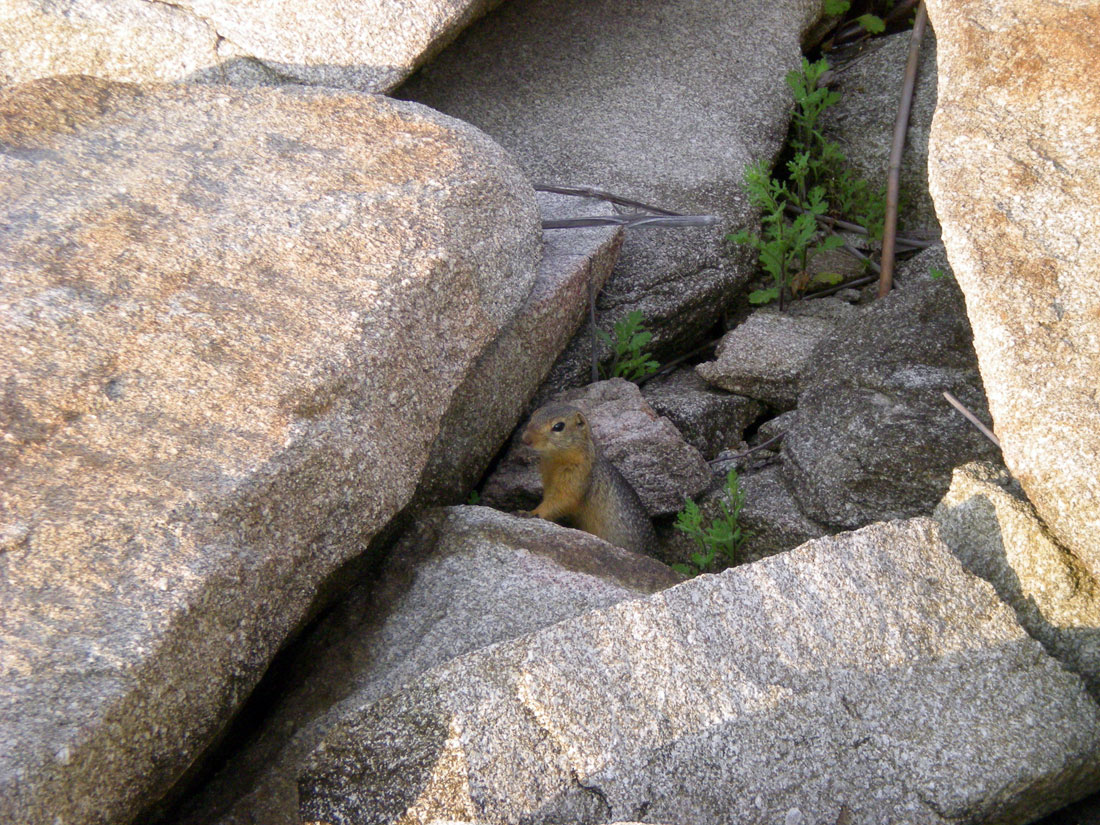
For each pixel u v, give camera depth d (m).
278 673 1.24
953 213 1.20
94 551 1.03
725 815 1.04
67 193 1.29
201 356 1.16
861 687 1.10
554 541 1.30
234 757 1.17
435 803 1.02
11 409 1.09
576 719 1.05
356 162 1.37
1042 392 1.12
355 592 1.28
